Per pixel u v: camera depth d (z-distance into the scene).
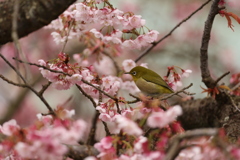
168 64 22.06
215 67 22.59
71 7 11.57
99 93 10.32
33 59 20.94
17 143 6.51
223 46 23.94
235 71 23.06
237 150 6.20
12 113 18.88
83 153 8.73
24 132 6.61
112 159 7.05
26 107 21.55
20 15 8.26
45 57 21.09
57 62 9.39
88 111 19.20
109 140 7.15
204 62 10.73
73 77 9.09
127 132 6.89
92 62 17.77
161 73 21.78
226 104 11.27
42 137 5.89
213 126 11.83
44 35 21.23
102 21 9.94
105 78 10.27
